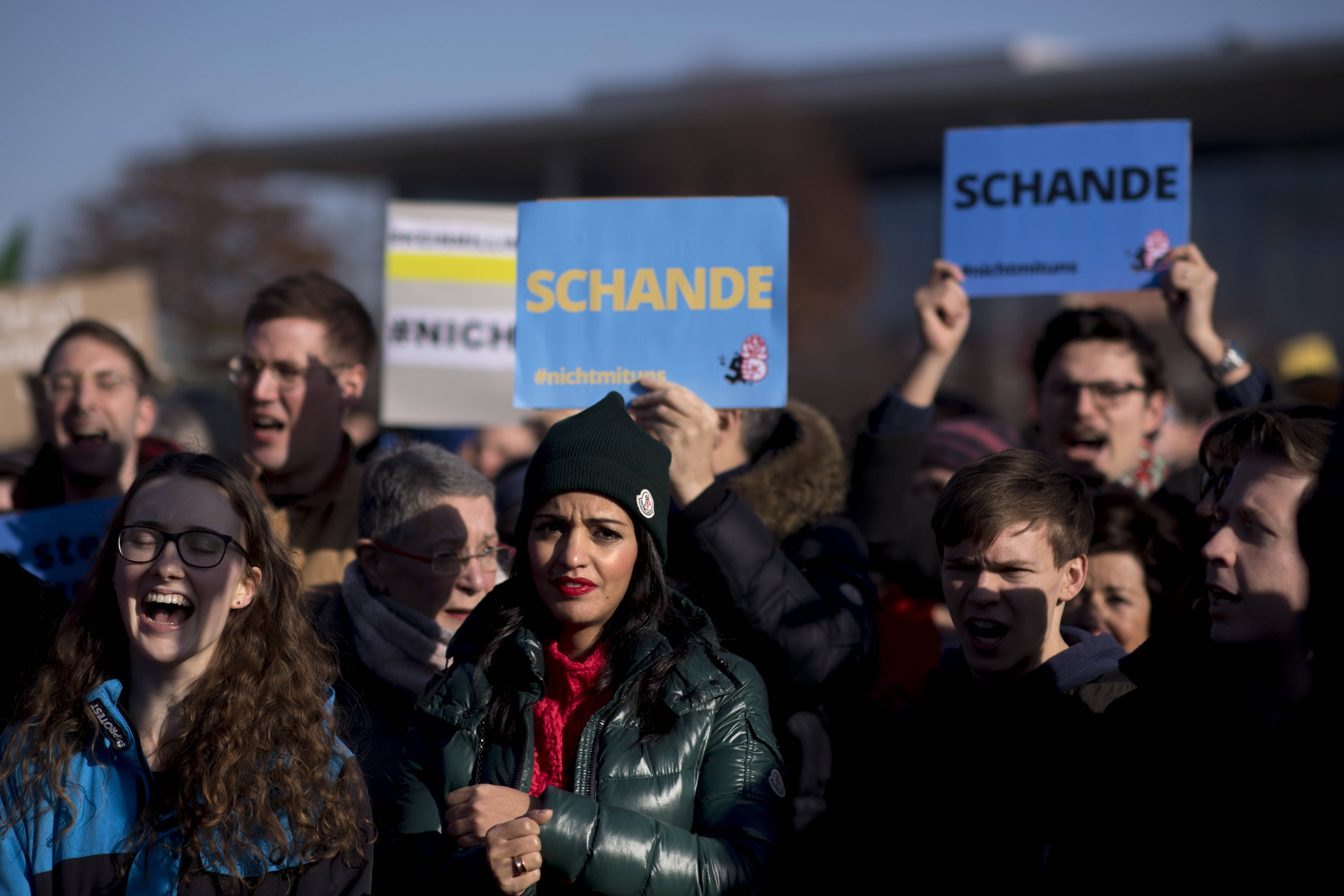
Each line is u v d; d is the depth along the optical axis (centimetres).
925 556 345
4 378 688
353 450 412
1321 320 2862
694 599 291
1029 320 2430
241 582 251
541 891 235
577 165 3112
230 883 229
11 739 238
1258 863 200
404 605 316
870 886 252
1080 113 2819
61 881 227
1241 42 2594
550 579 247
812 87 2848
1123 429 393
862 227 2686
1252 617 216
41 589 291
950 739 254
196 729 239
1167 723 233
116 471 425
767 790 245
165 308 2194
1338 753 184
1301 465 213
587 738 243
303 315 394
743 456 346
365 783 264
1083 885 229
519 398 317
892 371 2439
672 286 315
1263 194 2961
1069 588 263
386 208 463
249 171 2362
